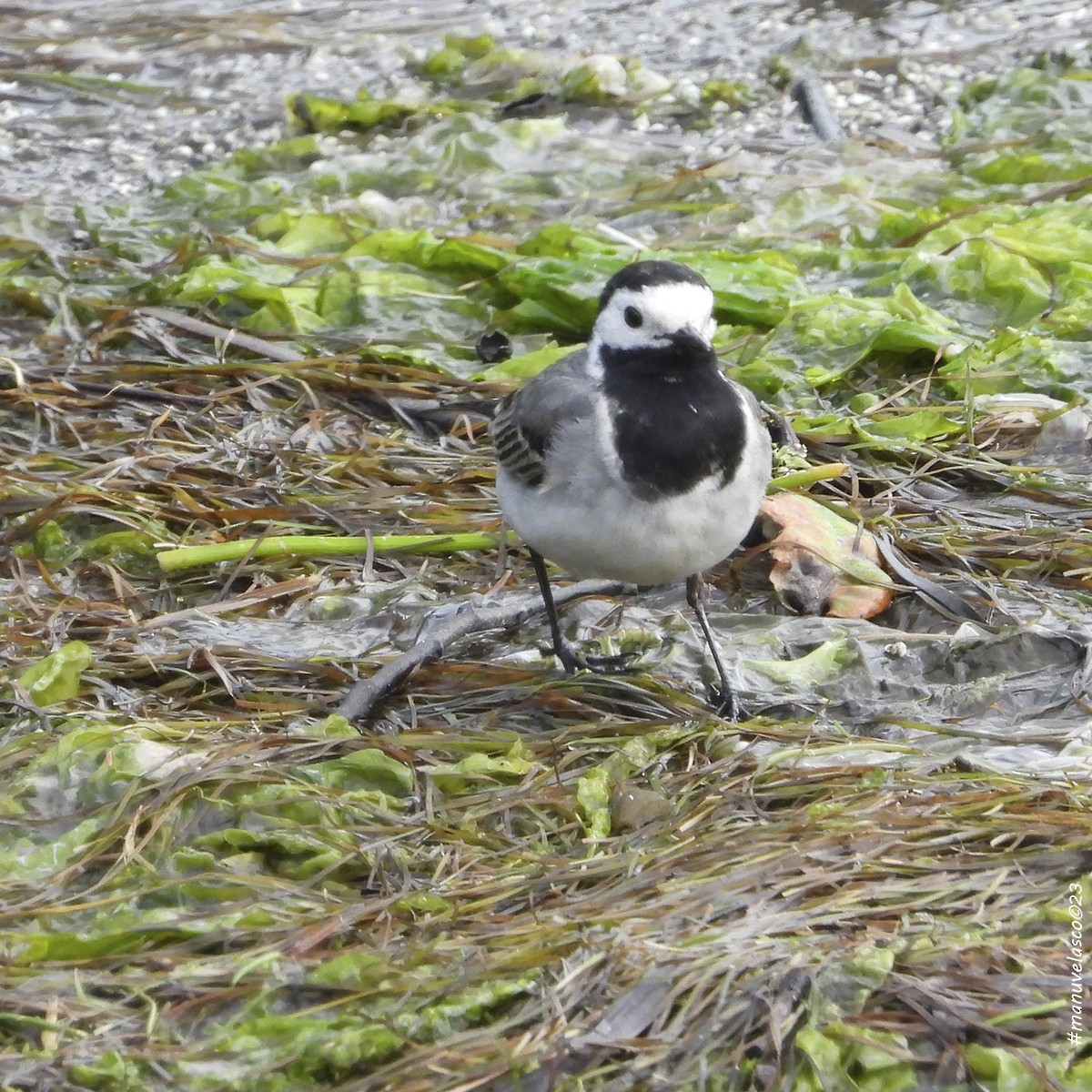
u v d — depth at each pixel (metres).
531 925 7.71
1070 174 17.88
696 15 23.38
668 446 9.29
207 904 8.08
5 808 8.78
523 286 15.61
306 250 16.98
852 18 22.92
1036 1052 6.92
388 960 7.47
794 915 7.58
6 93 21.36
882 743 9.27
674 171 18.69
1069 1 23.28
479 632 11.26
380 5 24.42
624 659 10.79
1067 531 12.02
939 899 7.76
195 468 13.08
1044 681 10.17
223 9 24.14
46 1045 7.15
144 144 20.16
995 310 15.38
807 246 16.64
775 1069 6.88
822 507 11.98
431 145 19.36
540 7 24.03
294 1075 7.05
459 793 9.12
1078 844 8.02
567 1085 6.85
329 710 10.09
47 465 13.18
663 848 8.38
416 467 13.24
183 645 10.84
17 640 10.80
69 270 16.62
